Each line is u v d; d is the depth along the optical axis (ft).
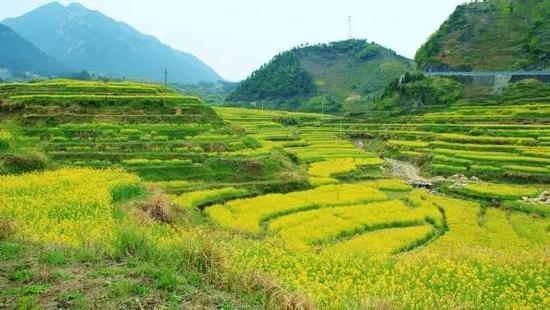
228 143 187.52
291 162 203.00
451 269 74.95
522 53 464.65
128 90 230.89
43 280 38.40
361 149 275.80
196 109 217.15
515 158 206.69
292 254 85.30
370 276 74.28
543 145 231.09
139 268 42.34
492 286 69.46
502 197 164.96
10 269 40.27
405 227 126.82
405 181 197.77
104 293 36.83
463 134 269.44
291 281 66.44
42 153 150.92
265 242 90.22
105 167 152.56
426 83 426.92
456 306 56.49
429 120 316.40
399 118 344.90
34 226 81.92
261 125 313.94
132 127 191.01
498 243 112.88
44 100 196.85
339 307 55.72
